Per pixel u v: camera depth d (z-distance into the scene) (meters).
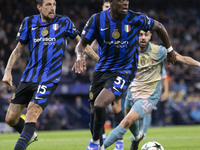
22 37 17.70
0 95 58.03
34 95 16.70
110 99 16.27
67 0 90.12
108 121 60.03
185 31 96.94
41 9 17.61
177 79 78.00
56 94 66.94
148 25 16.66
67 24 18.05
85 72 70.25
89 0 93.50
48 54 17.27
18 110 17.75
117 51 16.56
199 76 78.44
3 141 33.06
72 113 69.00
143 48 20.61
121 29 16.28
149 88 20.70
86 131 52.97
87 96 72.81
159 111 64.50
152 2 100.81
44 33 17.48
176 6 103.12
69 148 25.56
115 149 21.72
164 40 17.34
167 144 27.70
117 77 16.69
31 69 17.36
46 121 58.41
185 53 89.44
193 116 69.38
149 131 46.41
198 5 105.00
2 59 68.88
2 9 79.31
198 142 29.53
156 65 20.70
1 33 74.19
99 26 16.42
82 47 16.66
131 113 18.53
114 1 15.77
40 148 25.86
